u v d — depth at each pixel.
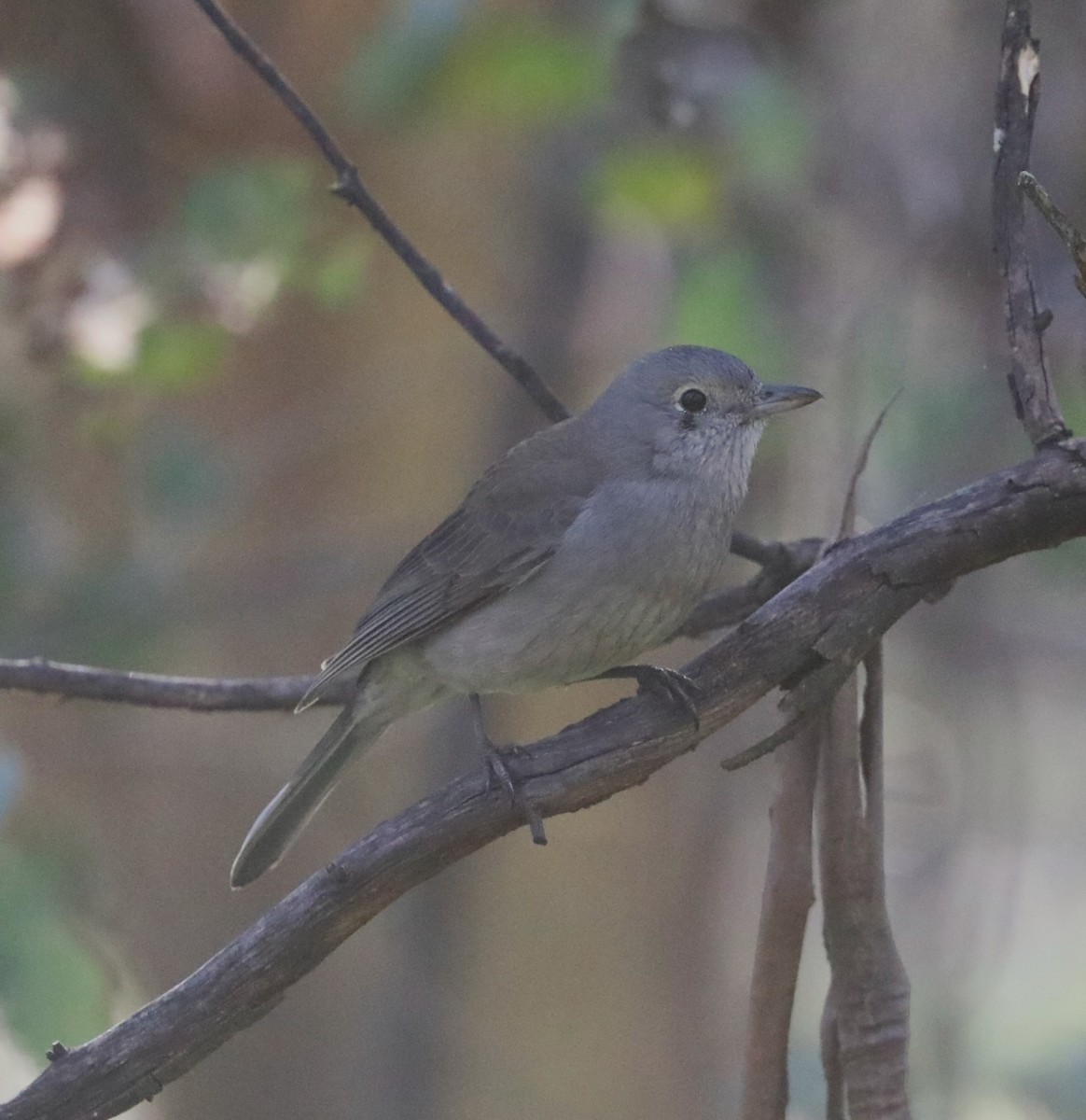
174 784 13.67
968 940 13.60
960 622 15.02
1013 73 6.65
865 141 13.77
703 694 6.59
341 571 13.34
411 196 13.56
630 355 14.06
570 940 13.65
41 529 12.70
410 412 13.72
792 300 14.00
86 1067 6.30
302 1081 13.78
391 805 13.98
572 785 6.52
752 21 13.32
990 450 13.39
